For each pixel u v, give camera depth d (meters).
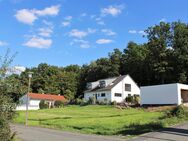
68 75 98.62
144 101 50.72
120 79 68.94
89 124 27.84
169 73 68.25
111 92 66.19
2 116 11.89
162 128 22.47
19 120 35.91
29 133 22.75
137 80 82.38
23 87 12.86
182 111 28.27
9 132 12.25
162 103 47.97
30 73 32.50
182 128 22.25
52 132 23.61
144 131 21.28
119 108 50.41
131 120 28.81
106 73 90.00
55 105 73.50
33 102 78.88
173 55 67.38
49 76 96.62
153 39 70.25
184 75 66.50
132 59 84.75
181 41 67.25
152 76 77.56
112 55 90.69
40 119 36.91
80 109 54.31
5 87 12.17
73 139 18.98
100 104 62.34
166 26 69.50
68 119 34.75
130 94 68.75
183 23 70.00
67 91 94.31
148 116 32.16
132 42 88.88
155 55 69.69
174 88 46.84
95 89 73.62
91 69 95.38
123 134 20.88
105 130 23.06
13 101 12.52
